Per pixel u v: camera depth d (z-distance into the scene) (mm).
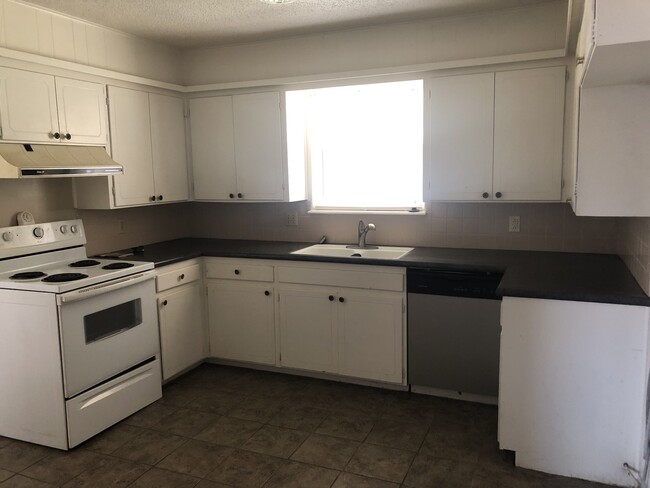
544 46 3172
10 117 2812
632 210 2164
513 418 2500
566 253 3377
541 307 2385
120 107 3518
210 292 3852
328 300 3479
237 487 2436
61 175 2904
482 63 3203
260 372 3826
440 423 2986
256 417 3117
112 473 2570
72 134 3176
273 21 3420
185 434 2936
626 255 2918
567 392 2398
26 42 2955
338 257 3385
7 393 2885
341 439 2838
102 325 2971
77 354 2777
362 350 3426
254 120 3914
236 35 3744
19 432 2891
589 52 1608
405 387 3416
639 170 2143
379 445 2766
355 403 3271
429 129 3430
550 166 3168
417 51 3484
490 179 3312
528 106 3170
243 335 3793
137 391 3199
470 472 2502
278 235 4258
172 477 2527
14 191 3148
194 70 4148
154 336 3344
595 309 2305
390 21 3469
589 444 2395
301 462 2629
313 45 3760
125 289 3086
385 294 3305
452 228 3680
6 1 2844
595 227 3332
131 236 4012
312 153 4062
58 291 2660
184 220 4555
